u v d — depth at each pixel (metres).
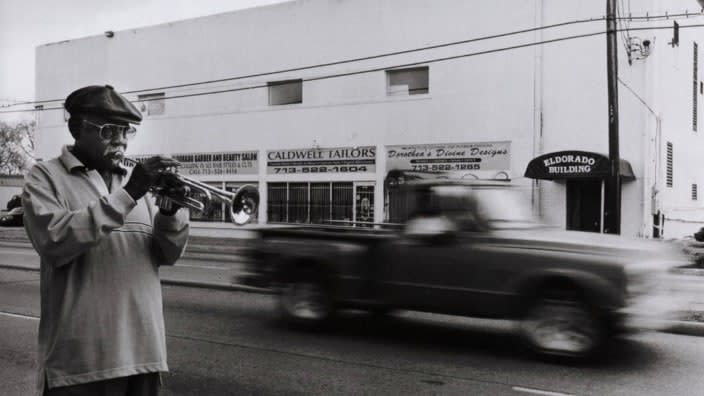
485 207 7.49
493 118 20.72
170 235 2.69
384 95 22.86
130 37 29.27
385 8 22.78
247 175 25.98
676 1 21.84
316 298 8.37
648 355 7.16
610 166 15.84
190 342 7.70
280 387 5.87
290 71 24.91
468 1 21.22
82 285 2.50
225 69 26.58
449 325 8.81
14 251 20.50
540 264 6.84
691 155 24.31
